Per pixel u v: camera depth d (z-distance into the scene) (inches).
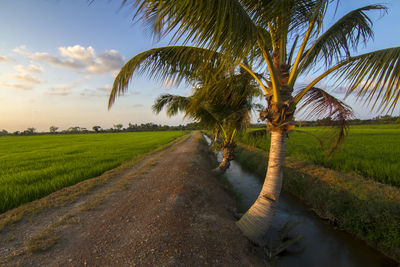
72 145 836.6
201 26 59.6
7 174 276.8
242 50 69.3
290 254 131.4
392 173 210.2
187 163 319.6
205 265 88.1
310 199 210.4
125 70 123.2
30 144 965.2
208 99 185.3
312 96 138.3
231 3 59.9
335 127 143.4
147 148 642.2
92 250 98.3
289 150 424.8
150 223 120.8
